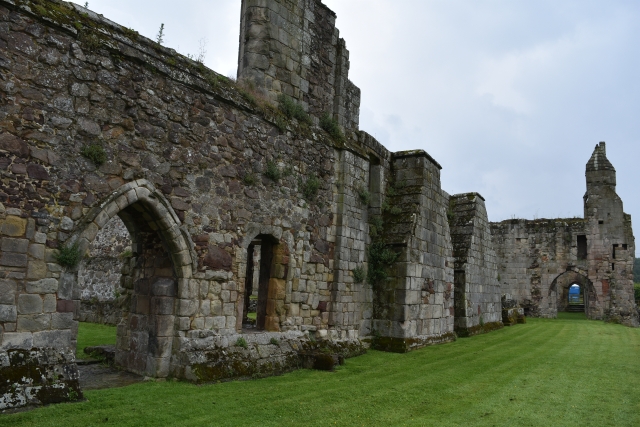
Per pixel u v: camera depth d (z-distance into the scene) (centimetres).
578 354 1360
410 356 1255
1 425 544
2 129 643
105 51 767
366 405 737
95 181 738
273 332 1038
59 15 713
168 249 859
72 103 720
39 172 676
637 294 3694
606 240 2952
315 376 948
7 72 652
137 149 799
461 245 1953
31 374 630
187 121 884
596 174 3022
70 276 700
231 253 949
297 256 1116
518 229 3150
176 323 852
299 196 1134
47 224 679
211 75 938
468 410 727
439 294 1590
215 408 676
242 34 1160
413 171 1528
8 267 637
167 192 840
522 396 827
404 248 1385
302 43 1223
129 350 905
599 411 736
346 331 1248
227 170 954
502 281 3131
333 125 1277
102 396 701
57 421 573
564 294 3862
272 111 1071
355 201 1312
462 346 1494
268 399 742
